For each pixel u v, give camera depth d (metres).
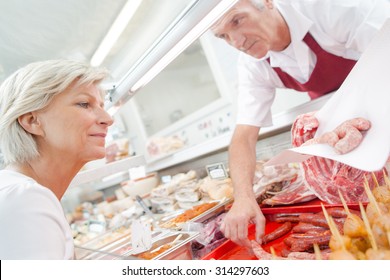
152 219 1.72
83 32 1.26
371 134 0.78
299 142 1.07
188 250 1.11
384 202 0.77
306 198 1.19
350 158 0.76
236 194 1.21
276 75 1.66
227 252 1.05
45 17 1.15
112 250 1.37
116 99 1.55
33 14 1.14
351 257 0.60
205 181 1.81
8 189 0.75
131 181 2.54
